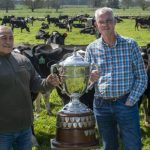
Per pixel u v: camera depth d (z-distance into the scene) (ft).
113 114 19.33
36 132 31.14
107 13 18.48
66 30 176.55
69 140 16.26
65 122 16.31
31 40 123.24
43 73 34.14
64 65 16.66
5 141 17.03
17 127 17.04
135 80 18.98
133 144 19.07
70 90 16.99
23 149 17.71
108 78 18.83
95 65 17.88
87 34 153.38
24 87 17.21
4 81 16.67
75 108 16.70
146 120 32.78
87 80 16.94
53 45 38.40
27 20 225.97
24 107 17.21
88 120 16.39
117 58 18.78
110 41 18.79
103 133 19.76
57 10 448.65
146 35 144.15
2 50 16.93
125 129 19.08
